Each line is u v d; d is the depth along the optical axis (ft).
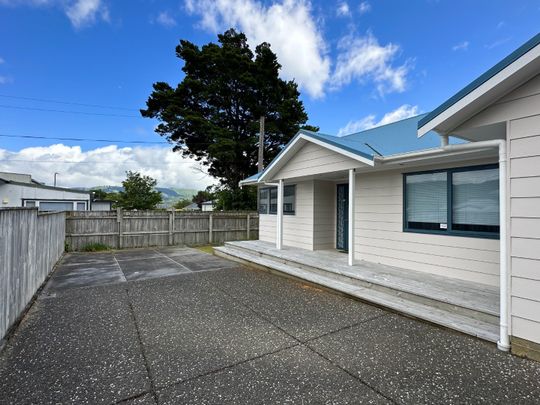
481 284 15.05
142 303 15.07
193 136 61.11
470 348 9.90
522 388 7.65
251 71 60.85
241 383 7.97
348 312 13.57
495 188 14.96
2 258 10.55
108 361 9.16
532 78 9.14
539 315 8.86
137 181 70.18
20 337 10.93
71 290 17.57
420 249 17.97
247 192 55.88
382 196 20.29
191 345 10.29
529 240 9.10
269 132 61.46
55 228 24.85
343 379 8.14
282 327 11.89
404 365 8.86
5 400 7.18
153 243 38.06
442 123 11.05
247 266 24.94
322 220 26.66
